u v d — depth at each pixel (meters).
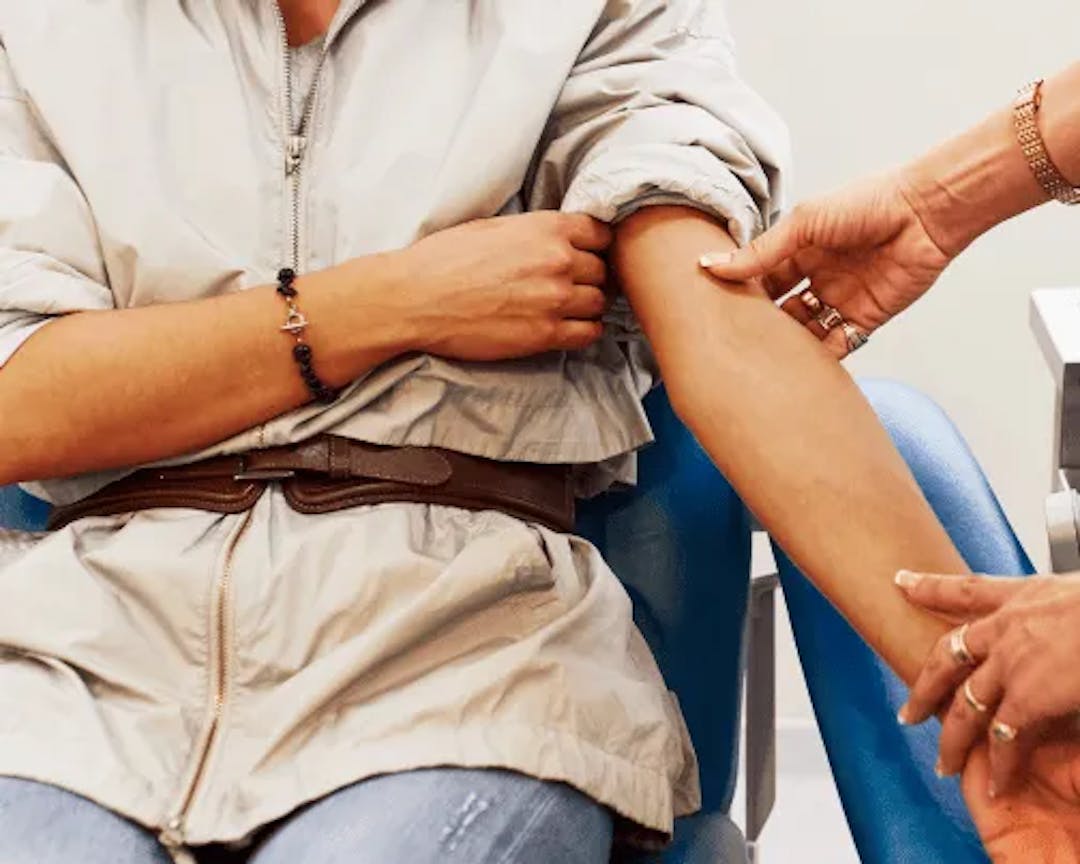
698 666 1.77
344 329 1.45
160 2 1.58
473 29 1.59
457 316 1.46
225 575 1.42
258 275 1.52
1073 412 1.61
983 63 2.54
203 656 1.42
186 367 1.45
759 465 1.37
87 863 1.28
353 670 1.38
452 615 1.42
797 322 1.44
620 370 1.62
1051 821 1.22
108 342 1.45
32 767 1.33
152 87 1.55
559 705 1.38
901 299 1.50
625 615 1.51
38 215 1.49
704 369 1.41
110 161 1.51
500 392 1.51
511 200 1.60
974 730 1.21
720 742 1.75
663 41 1.60
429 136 1.54
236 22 1.58
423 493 1.50
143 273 1.51
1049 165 1.42
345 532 1.45
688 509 1.79
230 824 1.34
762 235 1.44
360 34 1.56
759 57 2.57
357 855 1.25
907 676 1.29
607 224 1.52
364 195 1.52
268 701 1.40
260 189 1.53
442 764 1.33
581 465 1.67
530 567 1.44
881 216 1.45
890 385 1.82
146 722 1.39
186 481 1.50
